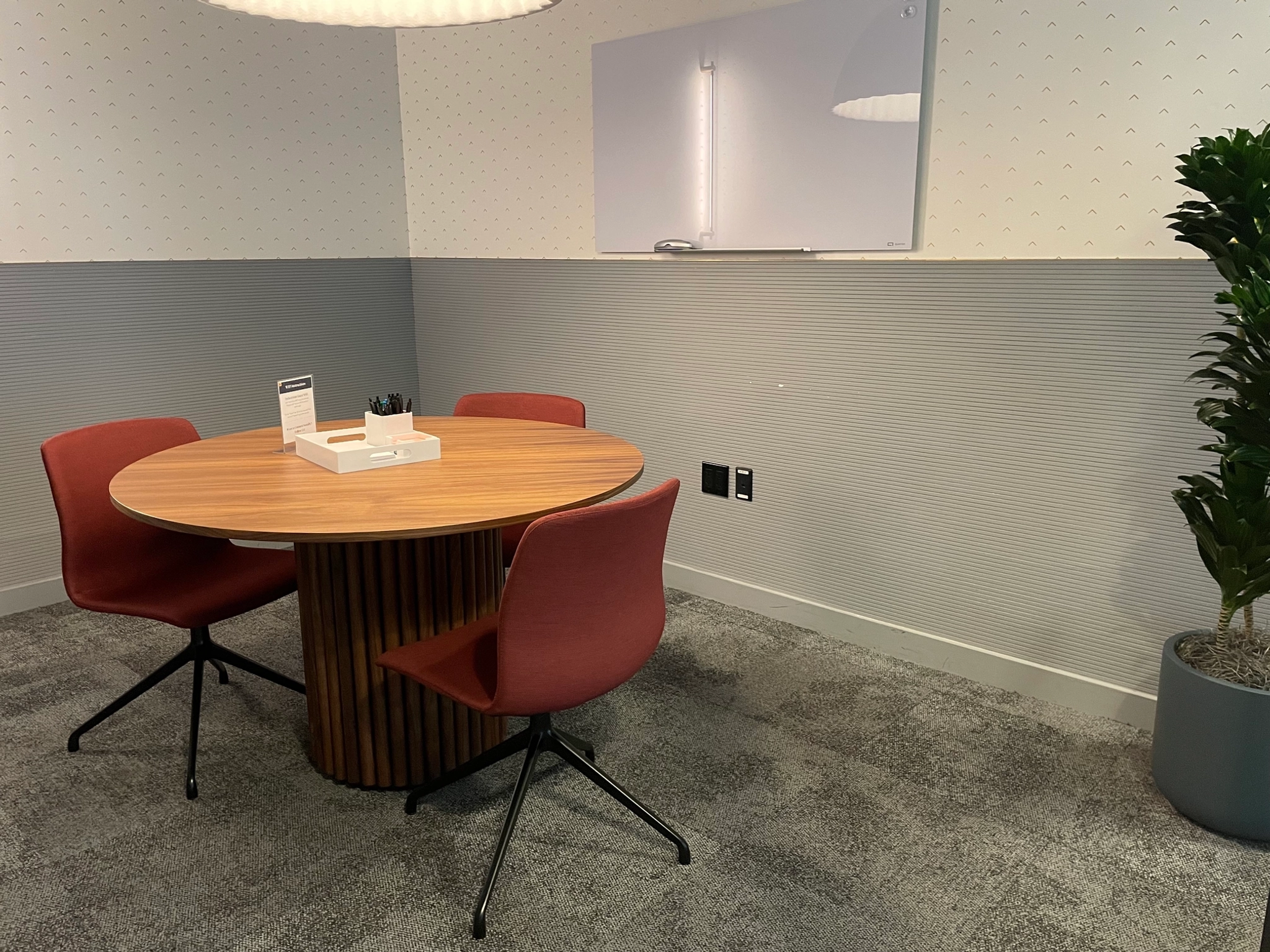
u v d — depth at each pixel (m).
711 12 3.36
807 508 3.54
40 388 3.75
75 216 3.73
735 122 3.38
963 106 2.85
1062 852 2.25
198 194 4.05
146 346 4.00
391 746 2.47
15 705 3.00
